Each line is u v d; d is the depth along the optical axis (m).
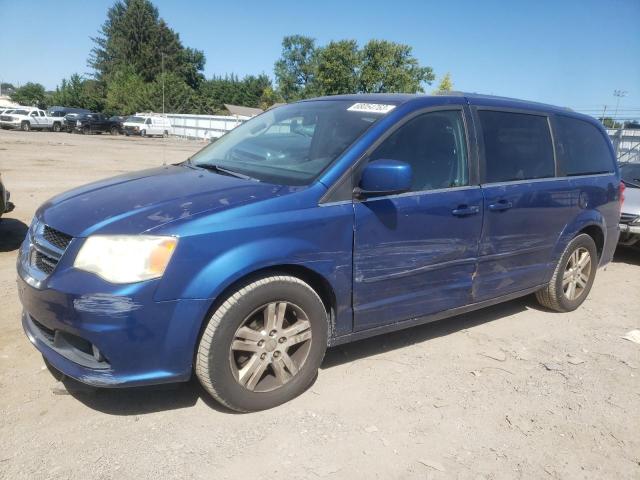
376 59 43.94
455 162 3.94
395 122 3.63
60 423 2.97
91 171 16.08
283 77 68.00
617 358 4.32
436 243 3.78
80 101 70.38
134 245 2.74
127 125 45.34
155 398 3.27
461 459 2.92
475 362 4.05
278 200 3.12
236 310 2.96
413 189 3.66
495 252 4.22
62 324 2.79
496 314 5.14
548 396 3.64
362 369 3.81
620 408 3.55
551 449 3.07
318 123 3.88
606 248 5.55
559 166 4.78
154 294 2.73
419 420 3.24
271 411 3.21
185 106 70.75
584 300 5.52
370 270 3.47
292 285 3.14
